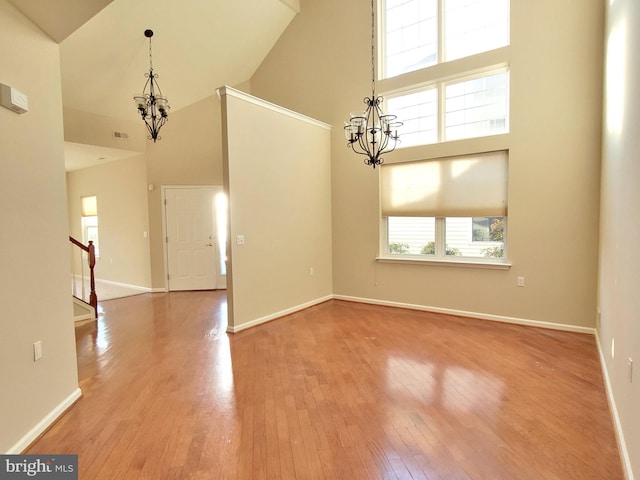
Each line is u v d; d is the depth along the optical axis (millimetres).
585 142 3867
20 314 2131
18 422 2084
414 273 5125
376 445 2129
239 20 5309
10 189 2076
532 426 2297
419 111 5039
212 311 5387
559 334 4016
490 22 4438
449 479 1838
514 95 4203
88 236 8359
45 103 2441
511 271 4371
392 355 3521
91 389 2900
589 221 3900
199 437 2240
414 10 5012
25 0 2141
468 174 4621
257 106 4617
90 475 1911
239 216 4406
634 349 1814
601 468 1908
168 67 5488
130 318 5031
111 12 4195
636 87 1888
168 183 6785
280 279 4984
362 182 5504
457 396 2693
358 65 5402
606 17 3482
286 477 1877
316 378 3053
